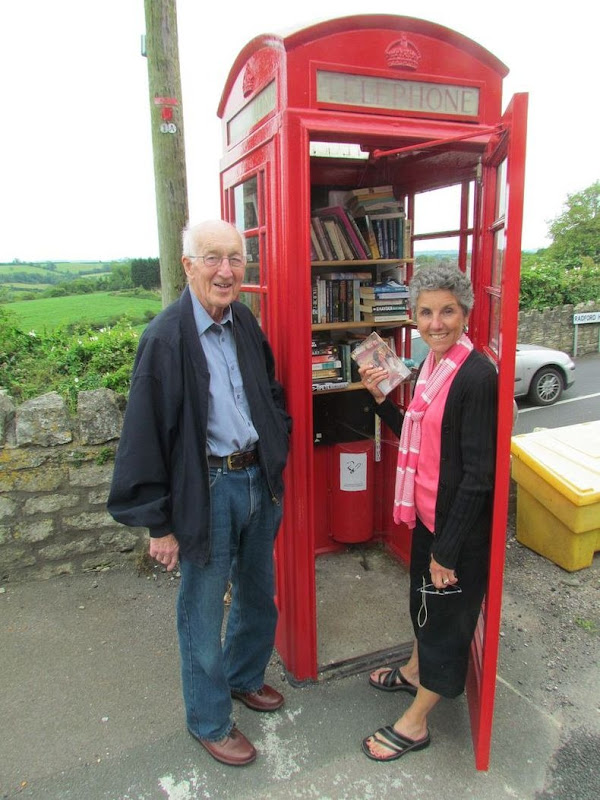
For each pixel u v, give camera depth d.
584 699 2.40
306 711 2.33
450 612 1.93
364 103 2.04
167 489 1.82
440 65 2.13
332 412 3.22
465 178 2.73
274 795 1.96
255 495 1.97
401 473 2.05
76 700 2.39
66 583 3.19
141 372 1.71
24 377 4.73
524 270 14.10
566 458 3.42
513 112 1.57
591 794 1.95
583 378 10.43
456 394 1.79
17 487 3.08
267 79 2.08
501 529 1.80
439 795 1.95
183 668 2.06
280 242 2.07
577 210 26.86
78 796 1.96
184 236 1.80
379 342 2.29
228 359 1.89
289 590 2.40
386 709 2.33
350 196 2.93
